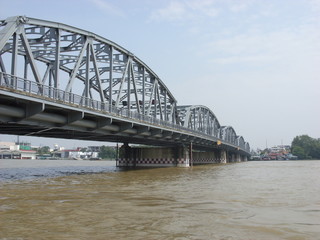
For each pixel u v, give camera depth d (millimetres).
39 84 22078
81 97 26797
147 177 29469
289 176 31969
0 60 25109
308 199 15094
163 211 11781
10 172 38094
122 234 8555
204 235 8500
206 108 79875
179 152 57469
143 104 44875
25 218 10453
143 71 45781
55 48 27328
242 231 8945
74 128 29250
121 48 38312
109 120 31188
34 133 32656
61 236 8320
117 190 18375
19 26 22828
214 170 44625
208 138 69188
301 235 8578
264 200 14688
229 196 15992
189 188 19703
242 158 163750
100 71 43469
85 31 30766
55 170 44000
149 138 45750
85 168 51750
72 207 12492
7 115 21969
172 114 61500
